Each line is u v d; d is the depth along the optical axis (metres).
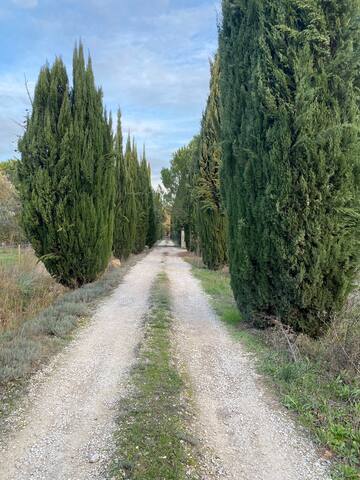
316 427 3.41
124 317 7.39
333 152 5.32
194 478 2.73
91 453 2.98
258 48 5.94
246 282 6.35
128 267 16.42
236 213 6.57
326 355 4.75
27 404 3.78
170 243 53.22
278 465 2.91
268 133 5.65
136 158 26.75
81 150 9.73
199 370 4.80
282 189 5.45
